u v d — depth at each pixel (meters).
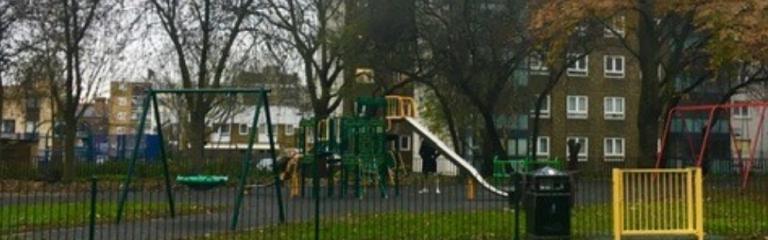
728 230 14.28
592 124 59.69
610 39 45.94
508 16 34.72
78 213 16.36
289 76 44.66
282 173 27.50
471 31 35.25
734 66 31.33
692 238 12.93
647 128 31.69
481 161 44.75
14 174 31.03
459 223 14.80
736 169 40.16
